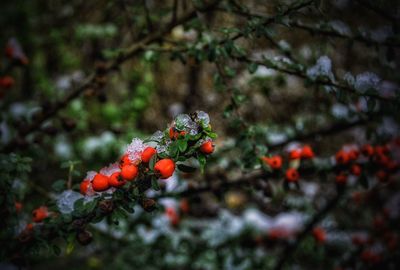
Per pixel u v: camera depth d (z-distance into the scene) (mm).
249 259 2979
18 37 4305
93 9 4629
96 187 1234
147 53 2188
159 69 4891
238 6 1962
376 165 2021
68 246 1398
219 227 3141
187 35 2980
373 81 1864
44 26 4684
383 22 2770
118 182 1210
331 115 2834
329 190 3523
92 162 3799
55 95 4328
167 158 1139
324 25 1880
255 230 3086
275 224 3389
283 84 2883
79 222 1384
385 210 2863
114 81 4758
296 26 1893
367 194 2967
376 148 2016
